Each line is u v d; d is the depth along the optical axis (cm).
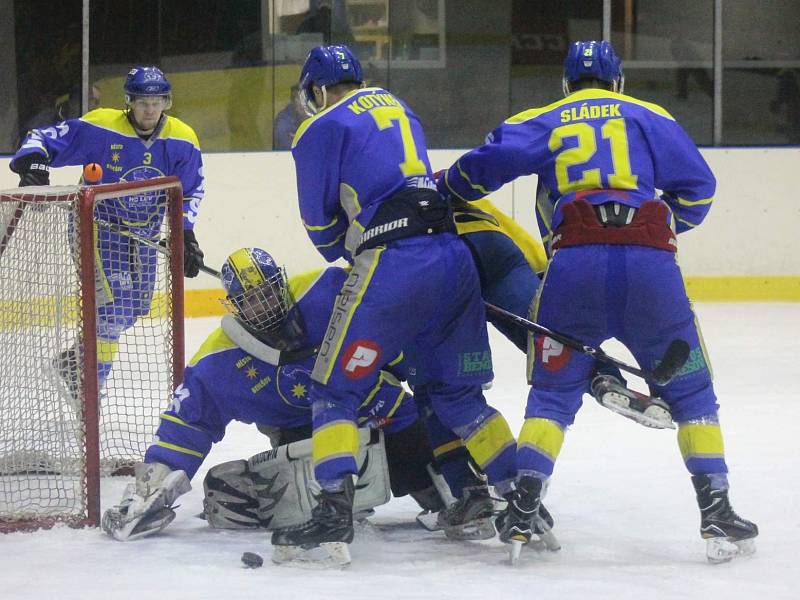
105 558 1318
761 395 2356
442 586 1212
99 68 3697
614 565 1296
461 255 1316
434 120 3909
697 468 1307
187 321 3306
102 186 1499
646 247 1261
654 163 1321
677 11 3872
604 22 3734
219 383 1423
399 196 1299
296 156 1341
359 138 1317
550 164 1317
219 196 3419
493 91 3906
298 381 1423
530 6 3872
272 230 3462
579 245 1266
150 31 3697
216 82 3741
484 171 1327
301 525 1299
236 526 1440
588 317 1273
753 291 3606
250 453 1880
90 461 1451
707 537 1295
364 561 1316
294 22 3741
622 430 2045
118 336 1848
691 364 1308
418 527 1479
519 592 1190
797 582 1227
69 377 1577
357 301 1280
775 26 3900
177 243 1720
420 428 1473
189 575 1252
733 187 3575
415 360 1381
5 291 1602
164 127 2000
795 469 1755
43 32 3634
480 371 1355
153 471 1412
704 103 3900
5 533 1424
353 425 1308
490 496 1405
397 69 3869
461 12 3856
